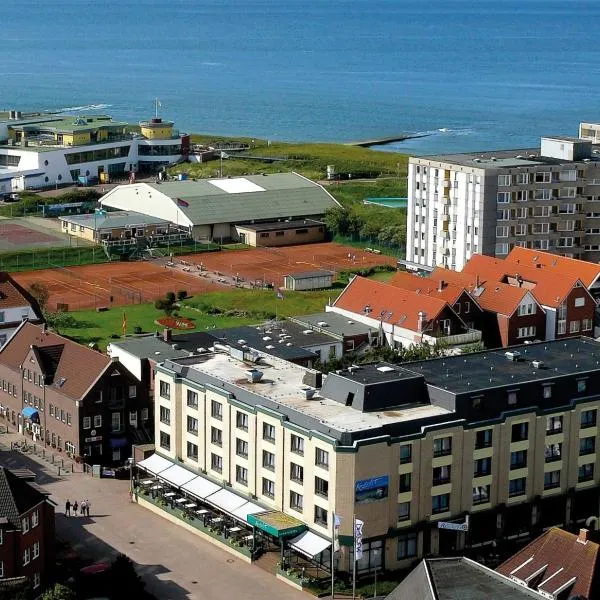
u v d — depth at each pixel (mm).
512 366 163875
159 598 138875
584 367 164125
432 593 109188
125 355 192000
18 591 126938
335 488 142500
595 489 161000
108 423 181625
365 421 146375
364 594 140375
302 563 146875
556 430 156875
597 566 122062
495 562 148750
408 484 146125
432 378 157625
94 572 140500
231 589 141750
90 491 169875
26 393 192000
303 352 198125
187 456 166750
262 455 153625
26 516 135250
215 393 159875
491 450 152000
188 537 155875
